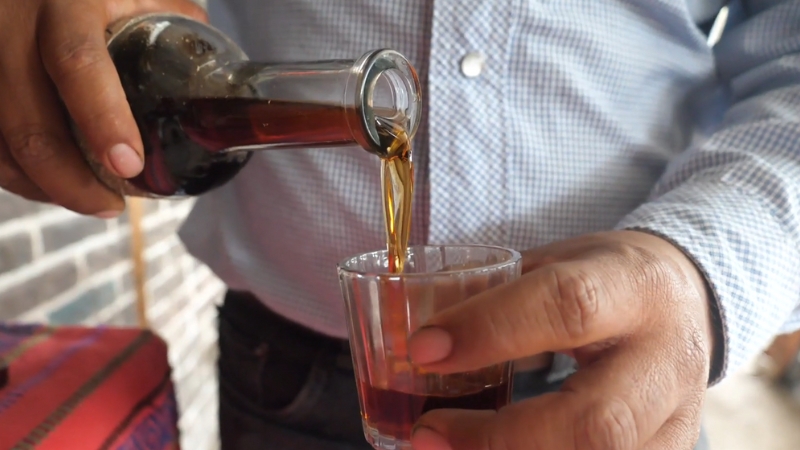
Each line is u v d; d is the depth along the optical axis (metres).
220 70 0.26
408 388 0.23
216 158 0.28
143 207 0.81
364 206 0.33
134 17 0.26
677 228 0.25
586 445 0.19
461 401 0.23
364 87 0.23
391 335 0.23
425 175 0.32
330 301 0.35
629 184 0.34
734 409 1.19
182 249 0.98
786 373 1.28
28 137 0.25
